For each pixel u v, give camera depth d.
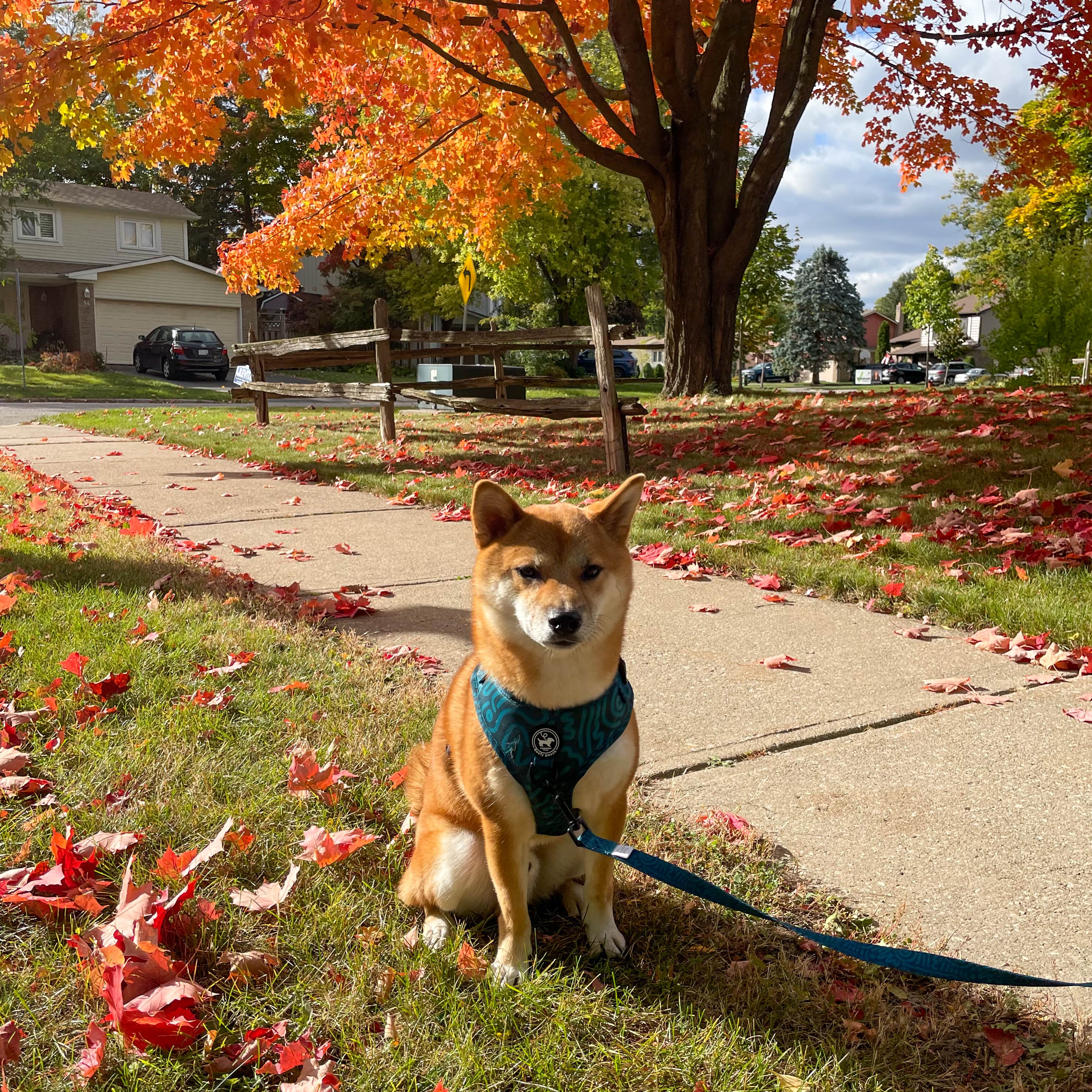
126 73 11.18
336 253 50.47
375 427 15.83
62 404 26.59
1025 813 2.98
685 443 10.63
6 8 11.05
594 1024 2.14
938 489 7.36
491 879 2.51
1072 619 4.52
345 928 2.42
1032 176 19.95
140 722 3.53
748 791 3.21
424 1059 1.99
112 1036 2.00
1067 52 16.36
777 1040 2.11
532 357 40.09
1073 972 2.27
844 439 10.16
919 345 90.56
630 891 2.74
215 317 43.12
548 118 16.78
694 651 4.63
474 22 14.00
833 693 4.04
